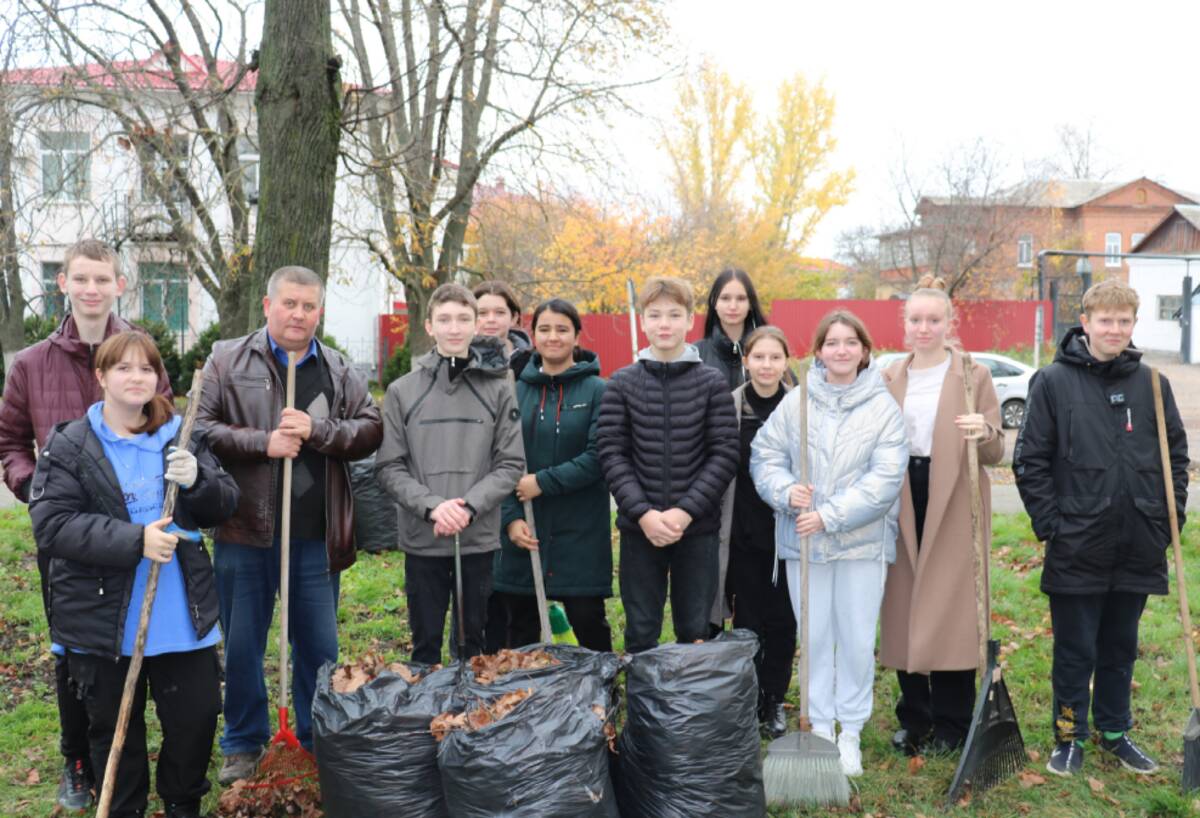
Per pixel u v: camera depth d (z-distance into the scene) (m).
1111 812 3.62
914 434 3.98
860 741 4.22
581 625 4.38
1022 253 38.69
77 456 3.13
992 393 3.97
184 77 11.38
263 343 3.70
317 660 3.80
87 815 3.55
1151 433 3.78
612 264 21.86
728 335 4.66
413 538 3.82
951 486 3.88
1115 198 49.19
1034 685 4.86
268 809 3.37
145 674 3.31
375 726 3.03
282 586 3.49
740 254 33.28
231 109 11.83
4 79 10.27
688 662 3.24
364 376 3.90
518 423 3.93
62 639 3.15
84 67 10.58
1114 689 3.97
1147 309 34.56
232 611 3.69
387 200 12.79
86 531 3.02
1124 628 3.92
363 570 6.81
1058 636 3.93
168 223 12.09
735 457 3.88
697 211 33.28
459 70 12.77
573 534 4.26
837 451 3.88
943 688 4.06
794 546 3.95
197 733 3.28
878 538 3.88
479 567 3.89
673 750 3.16
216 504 3.23
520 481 4.11
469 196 14.40
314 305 3.61
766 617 4.27
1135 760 3.95
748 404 4.26
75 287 3.54
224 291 11.84
